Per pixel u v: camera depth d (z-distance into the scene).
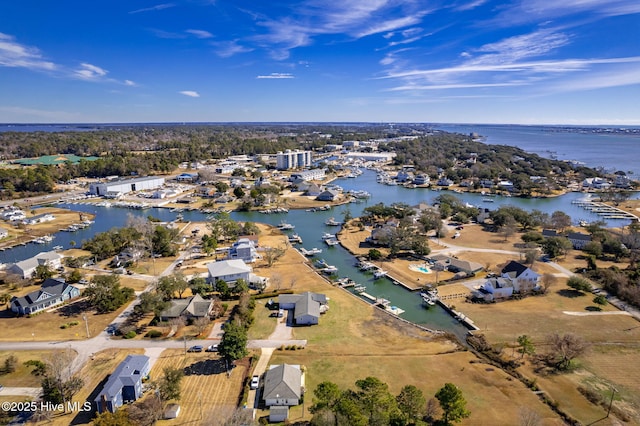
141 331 74.75
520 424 50.53
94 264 111.44
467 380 60.66
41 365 61.69
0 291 93.31
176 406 53.25
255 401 55.59
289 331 75.50
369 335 74.62
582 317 80.69
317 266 113.25
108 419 47.06
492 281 92.00
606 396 56.62
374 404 49.41
